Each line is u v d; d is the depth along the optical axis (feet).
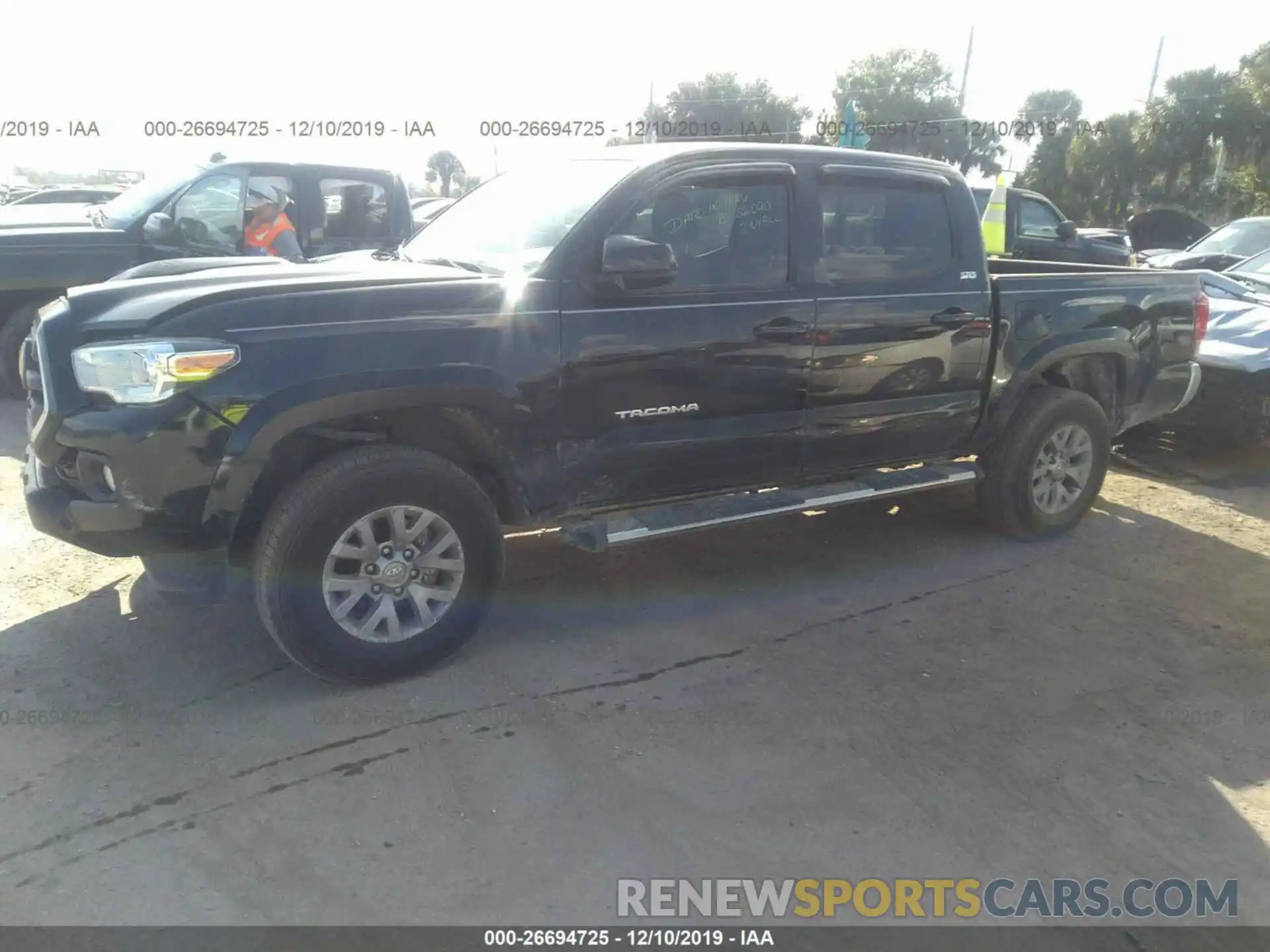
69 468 11.42
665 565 16.39
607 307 12.58
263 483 11.57
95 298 11.32
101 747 10.68
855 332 14.60
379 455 11.53
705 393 13.46
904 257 15.33
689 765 10.76
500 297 11.92
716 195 13.58
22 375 12.53
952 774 10.80
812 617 14.57
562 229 12.87
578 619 14.21
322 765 10.50
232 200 24.09
